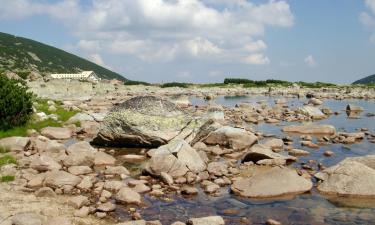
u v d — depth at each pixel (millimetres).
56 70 177750
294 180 12391
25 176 13078
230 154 17656
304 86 82375
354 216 10359
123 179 13680
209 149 18328
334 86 82188
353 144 20016
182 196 12023
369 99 52469
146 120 18812
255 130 24828
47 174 12922
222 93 67000
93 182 13094
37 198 11297
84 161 15125
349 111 36656
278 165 15484
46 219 9641
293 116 31516
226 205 11289
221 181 13219
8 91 20672
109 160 15883
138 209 10875
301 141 20609
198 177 13562
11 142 16688
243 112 34219
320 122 28906
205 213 10680
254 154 16062
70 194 11867
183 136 18719
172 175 13734
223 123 27250
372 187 11875
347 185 12078
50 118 24812
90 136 21938
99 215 10195
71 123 24484
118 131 18797
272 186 12195
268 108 37344
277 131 24578
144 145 18750
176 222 9602
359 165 12648
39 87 53219
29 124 21906
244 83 89312
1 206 10430
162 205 11234
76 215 10156
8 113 20344
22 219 9195
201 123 19516
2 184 12336
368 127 26266
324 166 15227
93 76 130500
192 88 77188
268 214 10586
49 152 16562
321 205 11172
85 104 37500
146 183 13172
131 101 19578
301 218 10289
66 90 55500
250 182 12539
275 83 88125
